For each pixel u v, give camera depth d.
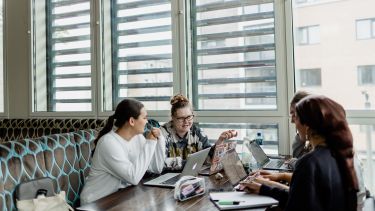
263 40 2.94
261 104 2.96
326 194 1.13
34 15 3.94
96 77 3.62
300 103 1.30
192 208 1.43
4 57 4.05
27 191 1.82
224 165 1.92
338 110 1.23
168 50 3.35
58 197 1.73
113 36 3.65
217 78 3.15
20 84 3.98
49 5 3.96
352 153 1.20
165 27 3.36
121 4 3.59
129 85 3.59
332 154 1.19
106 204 1.52
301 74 2.81
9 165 1.84
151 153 1.98
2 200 1.75
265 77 2.94
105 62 3.62
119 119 2.01
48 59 3.99
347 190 1.18
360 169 1.38
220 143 2.14
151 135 2.06
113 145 1.92
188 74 3.22
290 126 2.78
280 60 2.80
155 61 3.43
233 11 3.06
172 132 2.61
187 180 1.61
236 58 3.06
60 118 3.71
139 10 3.50
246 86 3.03
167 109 3.37
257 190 1.55
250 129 3.00
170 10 3.31
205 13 3.18
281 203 1.39
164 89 3.39
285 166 2.24
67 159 2.24
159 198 1.60
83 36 3.76
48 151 2.12
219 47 3.13
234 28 3.06
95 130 2.62
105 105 3.64
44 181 1.91
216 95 3.16
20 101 3.99
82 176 2.33
